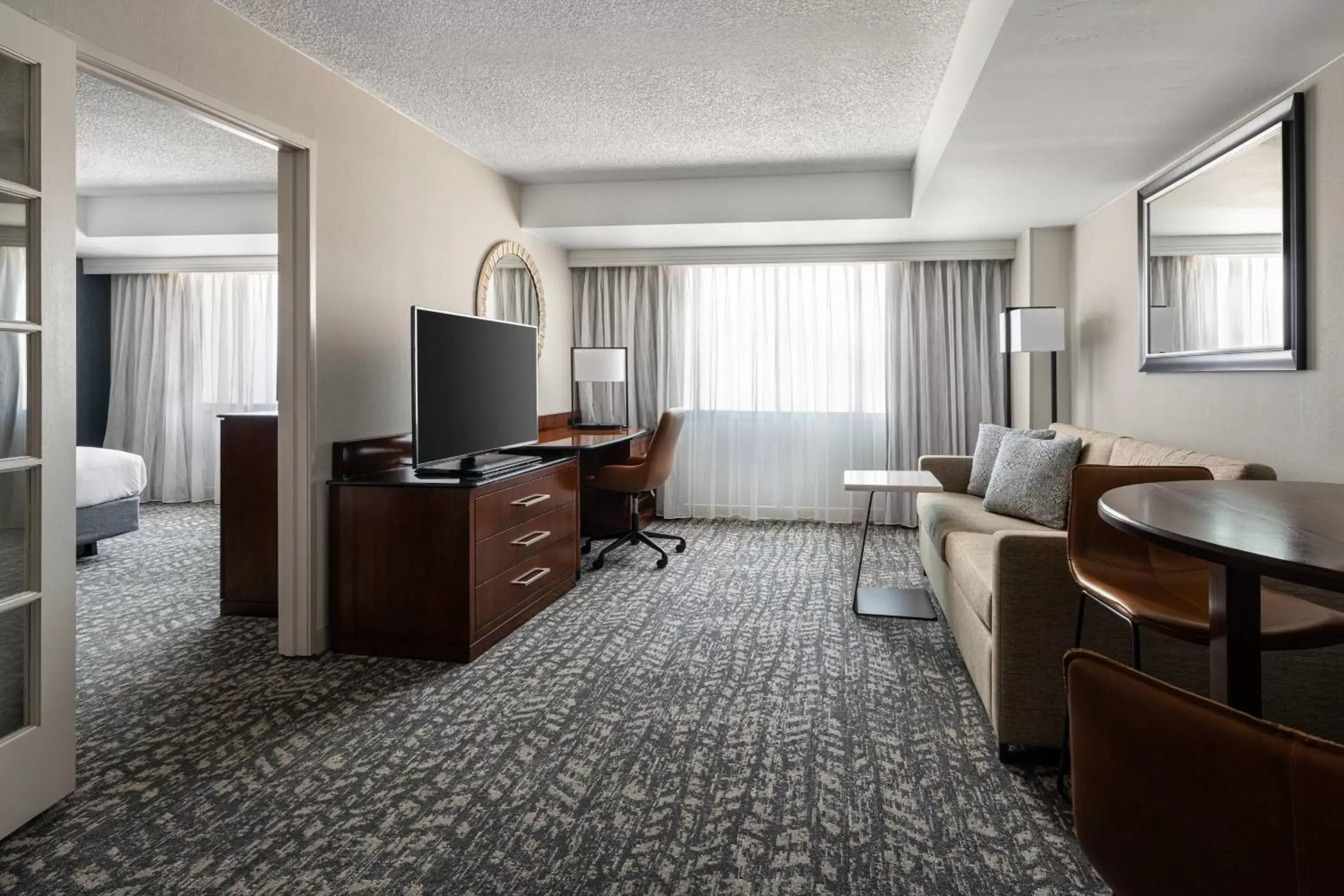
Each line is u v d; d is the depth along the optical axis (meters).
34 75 1.92
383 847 1.80
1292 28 2.18
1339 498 1.45
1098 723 0.78
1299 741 0.60
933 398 6.02
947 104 3.29
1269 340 2.70
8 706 1.90
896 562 4.83
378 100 3.61
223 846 1.81
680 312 6.36
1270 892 0.63
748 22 2.87
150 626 3.60
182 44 2.51
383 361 3.63
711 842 1.82
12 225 1.90
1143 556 2.00
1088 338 4.76
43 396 1.95
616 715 2.55
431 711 2.60
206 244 6.21
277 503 3.72
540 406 5.67
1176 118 2.95
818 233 5.44
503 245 4.96
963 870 1.70
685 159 4.68
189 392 7.32
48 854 1.78
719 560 4.91
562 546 4.12
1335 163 2.39
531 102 3.69
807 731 2.43
